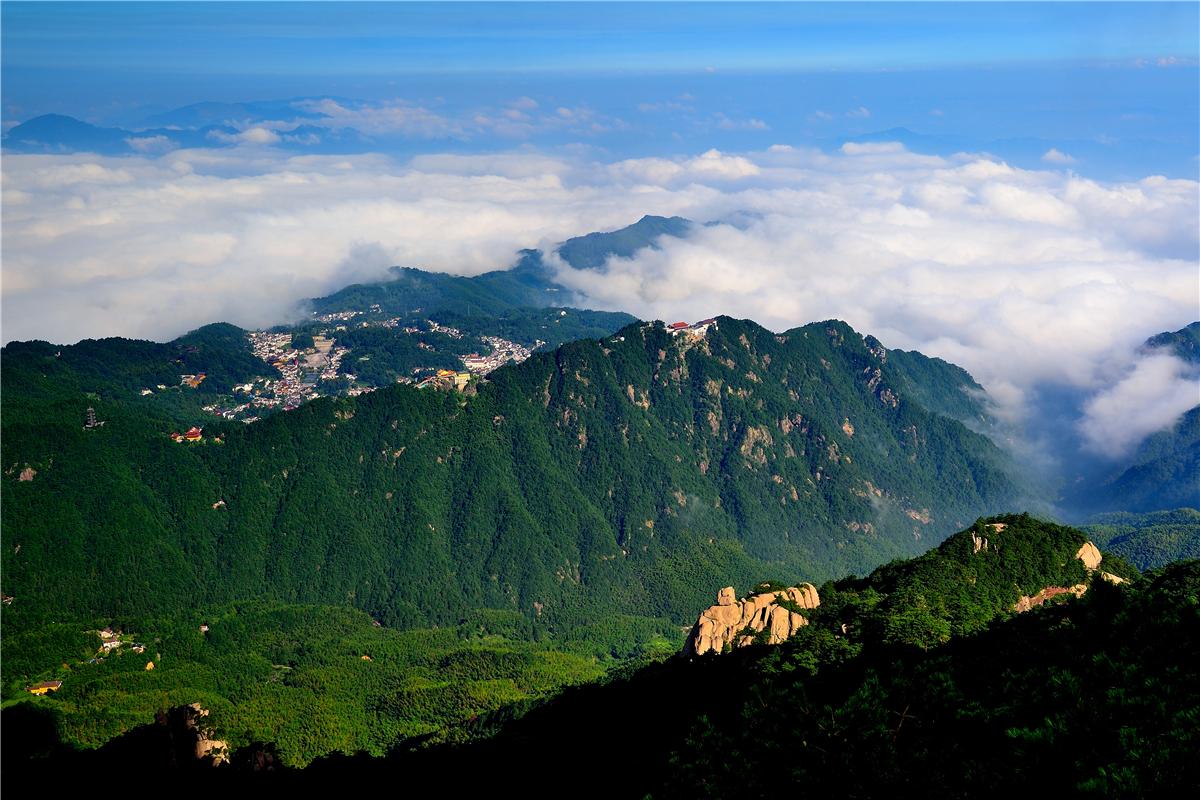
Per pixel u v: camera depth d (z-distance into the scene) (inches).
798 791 3634.4
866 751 3570.4
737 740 4084.6
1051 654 4170.8
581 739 6968.5
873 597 7234.3
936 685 3868.1
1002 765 3235.7
